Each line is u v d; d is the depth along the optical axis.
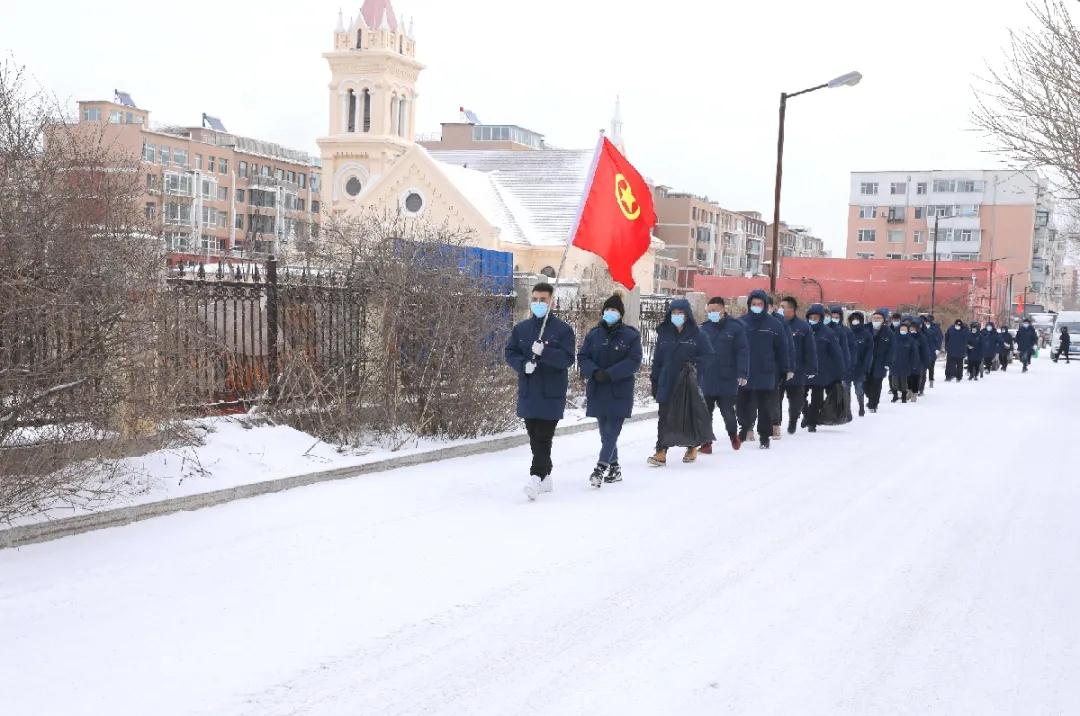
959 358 29.08
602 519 8.29
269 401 10.68
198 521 7.71
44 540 6.91
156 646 5.08
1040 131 19.33
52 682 4.59
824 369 15.09
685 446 12.09
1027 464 12.06
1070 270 174.25
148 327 8.01
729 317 12.62
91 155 7.56
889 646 5.38
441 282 11.80
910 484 10.47
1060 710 4.59
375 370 11.55
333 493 8.98
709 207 116.31
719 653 5.20
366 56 66.94
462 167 58.09
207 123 97.56
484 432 12.34
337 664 4.92
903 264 69.06
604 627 5.57
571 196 58.31
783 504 9.19
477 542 7.37
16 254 6.69
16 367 6.72
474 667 4.93
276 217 87.62
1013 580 6.73
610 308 9.83
